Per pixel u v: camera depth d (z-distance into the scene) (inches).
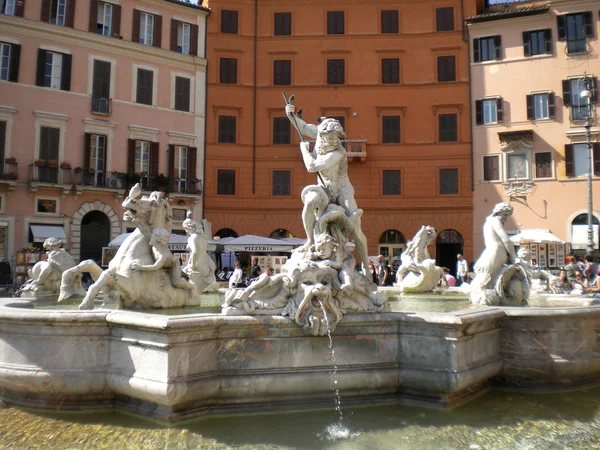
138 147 1439.5
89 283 741.3
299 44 1572.3
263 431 190.9
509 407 220.4
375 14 1565.0
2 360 215.0
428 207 1502.2
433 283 422.9
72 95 1346.0
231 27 1569.9
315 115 1551.4
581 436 188.7
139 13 1459.2
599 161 1397.6
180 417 196.1
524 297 281.7
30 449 175.6
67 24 1346.0
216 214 1514.5
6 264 1104.8
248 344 210.2
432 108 1531.7
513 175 1467.8
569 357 243.9
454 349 213.2
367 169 1533.0
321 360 216.8
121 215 1378.0
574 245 1397.6
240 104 1553.9
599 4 1433.3
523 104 1475.1
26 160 1278.3
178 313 245.8
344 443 180.4
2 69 1269.7
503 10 1583.4
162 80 1481.3
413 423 200.4
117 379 202.2
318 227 278.1
